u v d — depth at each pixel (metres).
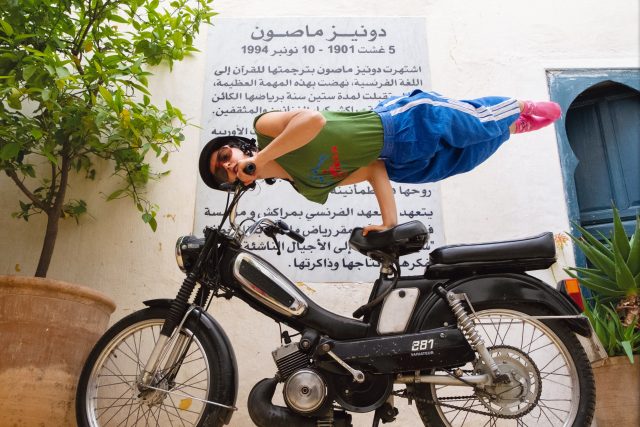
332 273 3.26
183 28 3.30
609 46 3.71
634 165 3.64
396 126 2.40
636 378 2.73
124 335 2.40
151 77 3.59
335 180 2.49
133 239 3.31
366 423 2.97
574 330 2.24
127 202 3.37
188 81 3.61
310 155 2.36
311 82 3.62
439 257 2.28
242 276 2.33
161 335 2.29
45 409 2.51
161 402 2.30
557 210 3.39
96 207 3.37
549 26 3.74
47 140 2.89
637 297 2.88
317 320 2.29
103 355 2.38
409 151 2.39
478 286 2.25
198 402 3.03
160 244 3.31
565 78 3.65
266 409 2.19
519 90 3.62
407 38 3.70
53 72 2.64
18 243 3.31
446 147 2.46
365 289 3.22
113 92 3.06
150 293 3.22
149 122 3.05
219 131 3.52
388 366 2.17
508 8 3.77
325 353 2.20
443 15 3.75
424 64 3.66
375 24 3.72
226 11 3.76
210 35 3.70
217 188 2.56
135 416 3.00
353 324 2.28
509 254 2.26
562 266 3.28
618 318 2.84
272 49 3.68
